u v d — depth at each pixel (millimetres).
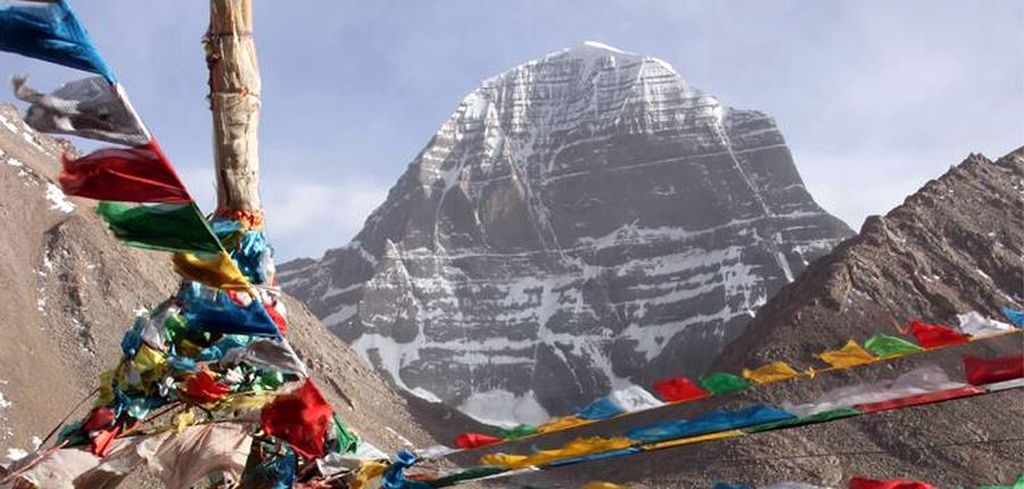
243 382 14062
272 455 13977
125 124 10070
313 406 13203
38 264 161375
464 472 12180
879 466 154250
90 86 10008
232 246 14477
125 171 10211
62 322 151625
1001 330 9727
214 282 11102
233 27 14703
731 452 155375
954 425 161500
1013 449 156625
